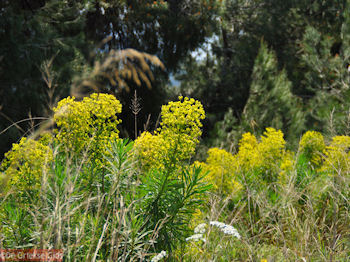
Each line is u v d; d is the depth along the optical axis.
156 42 12.95
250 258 2.96
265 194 4.29
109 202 2.70
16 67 7.66
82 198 2.62
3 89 7.47
